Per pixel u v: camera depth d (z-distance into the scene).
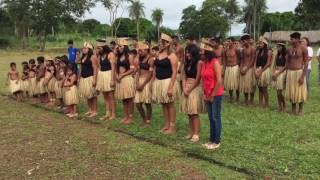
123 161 6.87
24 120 10.32
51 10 58.16
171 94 8.37
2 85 17.61
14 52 51.44
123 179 6.11
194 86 7.76
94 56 10.26
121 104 12.13
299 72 10.02
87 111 11.32
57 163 6.85
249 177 6.05
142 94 9.13
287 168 6.33
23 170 6.55
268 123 9.29
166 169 6.46
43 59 13.16
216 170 6.36
